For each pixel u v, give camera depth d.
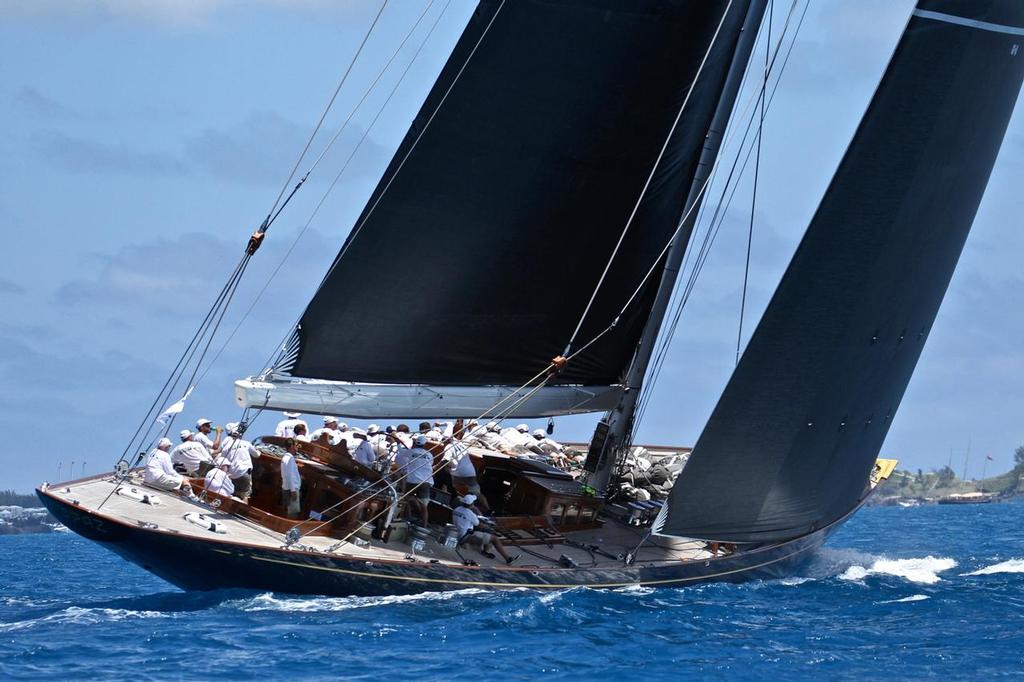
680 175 88.69
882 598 84.94
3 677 60.56
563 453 107.62
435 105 79.19
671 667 64.69
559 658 65.31
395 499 77.06
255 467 83.56
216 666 62.53
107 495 77.31
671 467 98.75
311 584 74.75
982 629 74.75
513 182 82.00
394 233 79.31
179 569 74.81
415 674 61.66
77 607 78.88
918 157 81.56
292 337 78.88
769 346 80.44
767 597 84.00
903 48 79.62
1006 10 82.06
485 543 78.75
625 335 91.12
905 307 85.69
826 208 79.69
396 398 81.75
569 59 81.62
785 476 84.50
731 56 87.69
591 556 82.06
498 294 83.94
